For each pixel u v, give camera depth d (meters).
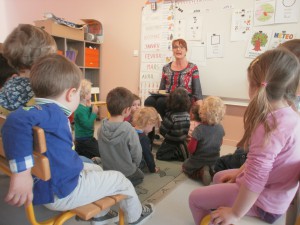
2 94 1.08
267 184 0.93
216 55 3.34
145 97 3.97
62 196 0.88
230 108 3.37
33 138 0.74
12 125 0.71
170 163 2.51
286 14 2.85
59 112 0.86
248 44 3.11
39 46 1.13
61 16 4.77
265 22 2.97
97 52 4.38
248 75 0.97
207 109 2.04
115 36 4.22
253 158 0.83
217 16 3.26
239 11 3.11
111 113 1.80
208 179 1.97
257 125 0.85
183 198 1.81
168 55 3.70
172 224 1.50
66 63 0.94
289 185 0.91
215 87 3.42
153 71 3.86
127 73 4.20
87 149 2.29
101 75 4.48
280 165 0.87
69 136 0.91
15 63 1.14
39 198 0.86
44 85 0.90
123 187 1.07
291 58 0.86
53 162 0.85
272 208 0.93
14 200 0.74
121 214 1.17
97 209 0.94
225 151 3.06
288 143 0.84
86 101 2.37
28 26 1.17
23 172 0.72
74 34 3.94
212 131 2.05
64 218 0.91
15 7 5.30
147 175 2.19
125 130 1.75
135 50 4.05
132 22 4.00
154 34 3.77
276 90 0.85
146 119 2.18
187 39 3.52
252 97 0.91
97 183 0.99
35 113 0.77
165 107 3.04
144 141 2.17
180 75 3.36
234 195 1.00
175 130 2.54
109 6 4.19
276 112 0.85
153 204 1.69
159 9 3.67
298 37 2.83
